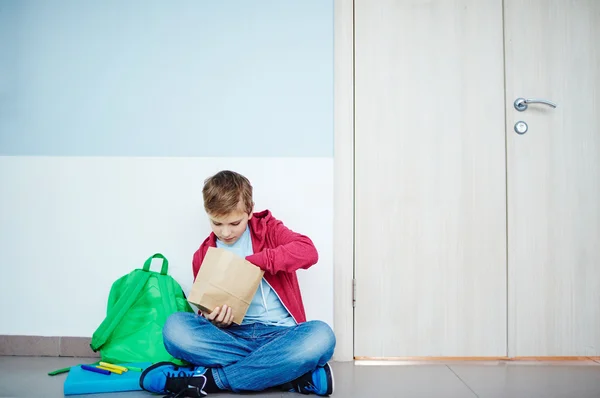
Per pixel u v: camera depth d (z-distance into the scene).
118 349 1.57
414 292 1.80
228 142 1.78
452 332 1.80
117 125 1.79
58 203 1.78
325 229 1.75
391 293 1.80
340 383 1.48
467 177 1.83
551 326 1.81
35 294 1.76
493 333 1.80
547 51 1.84
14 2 1.80
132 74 1.80
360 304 1.79
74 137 1.79
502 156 1.83
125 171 1.78
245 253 1.51
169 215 1.77
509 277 1.80
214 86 1.79
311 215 1.76
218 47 1.80
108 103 1.79
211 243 1.54
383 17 1.84
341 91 1.80
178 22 1.80
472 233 1.82
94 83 1.80
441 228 1.81
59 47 1.80
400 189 1.82
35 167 1.78
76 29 1.80
